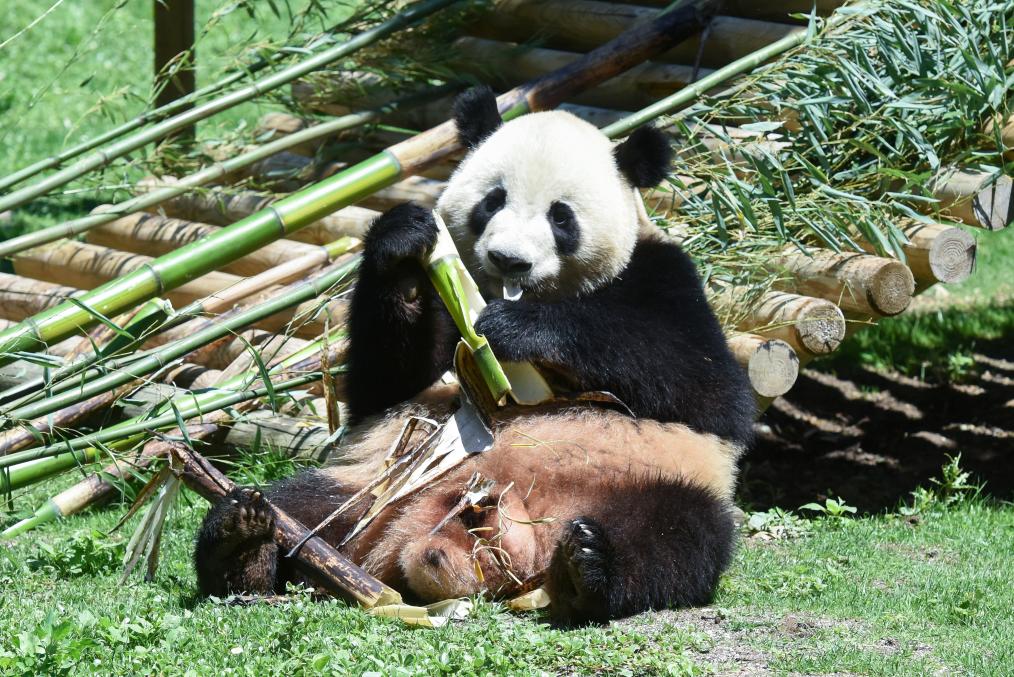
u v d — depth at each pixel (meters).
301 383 9.67
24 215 21.16
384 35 13.01
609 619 7.27
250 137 15.30
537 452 7.62
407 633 6.83
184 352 9.35
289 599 7.34
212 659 6.30
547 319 7.86
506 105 12.27
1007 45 11.41
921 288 11.38
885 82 11.23
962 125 11.25
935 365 16.08
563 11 14.31
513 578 7.45
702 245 10.86
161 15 16.55
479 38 15.17
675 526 7.36
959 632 7.44
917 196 10.89
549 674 6.26
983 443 13.42
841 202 10.70
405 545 7.43
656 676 6.34
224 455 11.49
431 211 8.04
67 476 11.63
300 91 15.46
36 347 9.63
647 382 7.90
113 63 30.08
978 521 10.58
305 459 11.03
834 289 10.74
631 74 13.54
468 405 7.74
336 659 6.17
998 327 17.72
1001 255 21.81
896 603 7.99
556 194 8.22
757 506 11.48
